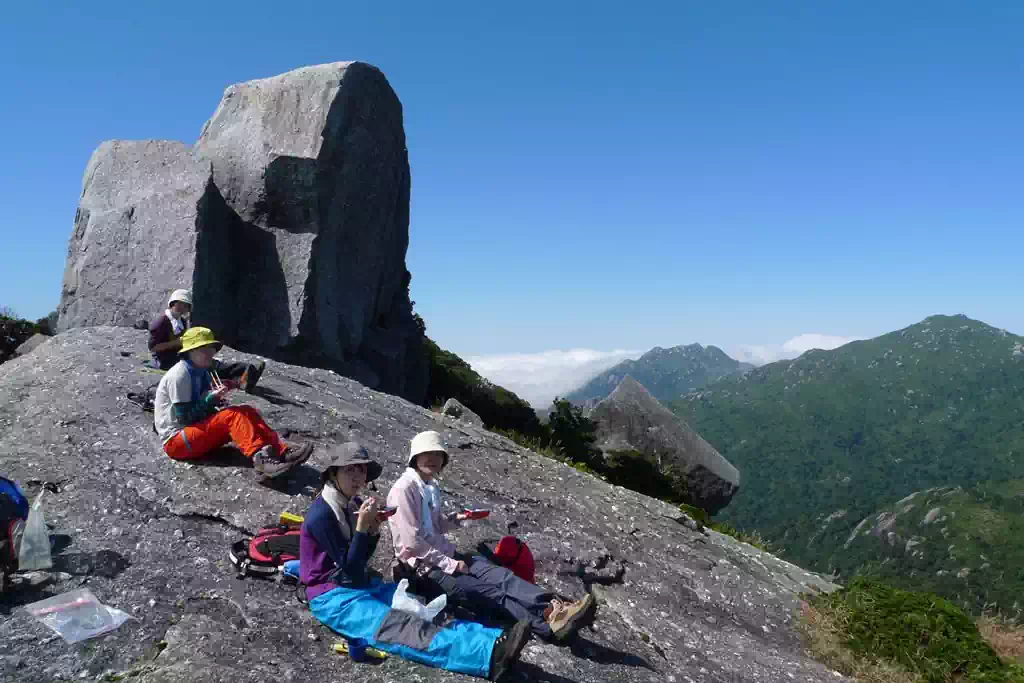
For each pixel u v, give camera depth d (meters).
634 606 8.65
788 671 8.12
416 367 22.34
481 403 25.47
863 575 11.57
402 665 5.16
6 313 18.05
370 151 18.47
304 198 17.02
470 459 11.56
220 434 7.85
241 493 7.45
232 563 6.13
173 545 6.35
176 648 4.88
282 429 9.80
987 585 135.12
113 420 8.80
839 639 9.62
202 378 8.12
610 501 11.92
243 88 18.25
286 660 5.01
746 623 9.55
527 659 5.93
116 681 4.49
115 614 5.13
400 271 22.06
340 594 5.32
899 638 9.70
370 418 11.60
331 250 17.56
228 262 16.78
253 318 16.75
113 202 16.48
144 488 7.21
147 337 12.94
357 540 5.27
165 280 15.37
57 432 8.24
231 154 17.14
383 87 19.09
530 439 21.97
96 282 15.61
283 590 5.93
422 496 6.00
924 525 182.88
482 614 6.09
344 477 5.41
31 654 4.58
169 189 16.42
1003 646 11.65
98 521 6.50
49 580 5.43
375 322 20.69
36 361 11.05
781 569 12.34
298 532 6.21
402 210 21.81
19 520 5.52
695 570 10.54
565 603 7.96
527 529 9.51
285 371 13.04
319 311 17.00
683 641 8.07
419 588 5.91
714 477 27.14
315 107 17.39
